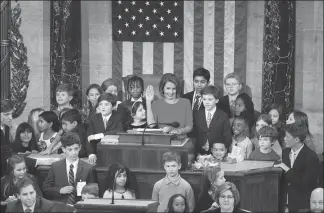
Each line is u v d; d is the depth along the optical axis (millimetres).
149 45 18062
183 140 12375
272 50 16484
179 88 13148
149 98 13242
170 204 10742
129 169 11898
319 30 17359
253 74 17906
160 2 17906
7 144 13359
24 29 18094
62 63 17031
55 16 17062
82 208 9383
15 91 17203
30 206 10266
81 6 18234
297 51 17484
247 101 14500
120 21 18000
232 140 13391
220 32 17844
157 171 11828
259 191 11977
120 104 13883
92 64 18359
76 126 13266
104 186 11945
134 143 12094
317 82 17406
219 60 17859
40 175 12375
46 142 13672
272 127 13250
